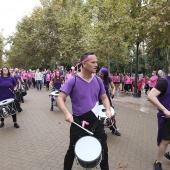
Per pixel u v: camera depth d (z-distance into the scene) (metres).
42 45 29.81
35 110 10.77
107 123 5.57
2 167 4.52
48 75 21.83
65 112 3.24
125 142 6.03
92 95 3.42
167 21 8.83
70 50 25.70
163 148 4.23
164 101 4.06
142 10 9.85
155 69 26.81
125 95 18.16
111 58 19.17
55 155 5.12
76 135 3.36
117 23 11.51
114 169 4.45
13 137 6.44
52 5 29.53
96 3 15.66
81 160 2.89
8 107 6.88
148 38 11.78
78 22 24.53
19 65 48.41
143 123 8.23
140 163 4.74
